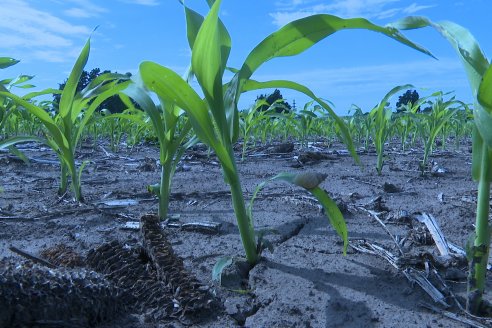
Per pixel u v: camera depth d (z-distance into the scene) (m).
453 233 2.21
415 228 2.26
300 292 1.55
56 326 1.22
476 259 1.38
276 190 3.26
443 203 2.85
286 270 1.73
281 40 1.60
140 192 3.20
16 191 3.23
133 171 4.27
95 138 6.28
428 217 2.24
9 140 2.76
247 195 3.08
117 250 1.57
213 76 1.59
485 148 1.32
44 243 2.06
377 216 2.46
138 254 1.64
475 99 1.22
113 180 3.74
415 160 5.12
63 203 2.85
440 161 5.08
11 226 2.33
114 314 1.36
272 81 1.72
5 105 3.76
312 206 2.72
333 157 5.39
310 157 5.06
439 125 4.21
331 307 1.45
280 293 1.55
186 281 1.46
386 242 2.06
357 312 1.42
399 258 1.76
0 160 4.75
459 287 1.59
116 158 5.23
